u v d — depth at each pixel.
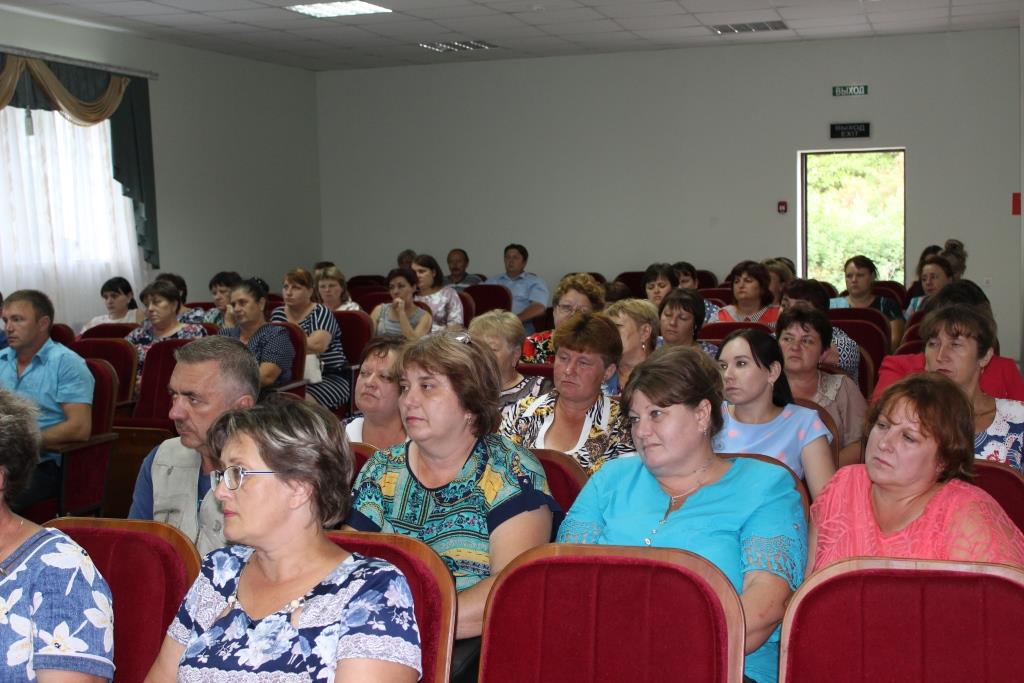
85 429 4.48
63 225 9.67
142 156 10.46
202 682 1.66
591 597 1.81
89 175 9.95
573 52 12.33
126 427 4.85
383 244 13.59
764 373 3.11
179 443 2.79
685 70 12.16
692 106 12.18
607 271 12.70
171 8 9.27
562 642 1.81
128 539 2.05
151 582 2.01
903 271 11.84
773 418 3.15
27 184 9.31
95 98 9.87
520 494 2.32
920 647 1.69
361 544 1.90
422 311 7.97
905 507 2.17
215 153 11.77
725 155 12.12
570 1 9.38
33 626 1.80
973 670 1.66
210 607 1.76
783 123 11.89
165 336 6.80
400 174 13.42
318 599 1.66
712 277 11.97
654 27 10.73
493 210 13.09
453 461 2.37
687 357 2.31
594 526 2.41
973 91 11.25
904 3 9.65
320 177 13.74
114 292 8.40
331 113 13.62
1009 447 3.06
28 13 9.26
